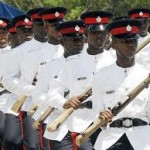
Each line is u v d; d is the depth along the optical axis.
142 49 16.98
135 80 13.34
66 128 15.51
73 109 14.73
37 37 18.84
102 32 15.67
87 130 13.17
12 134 19.11
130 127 13.26
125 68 13.40
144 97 13.17
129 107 13.19
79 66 15.56
